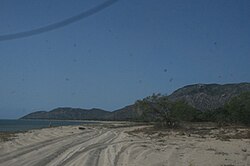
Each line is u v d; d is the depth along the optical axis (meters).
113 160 22.86
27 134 46.69
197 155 27.47
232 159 25.75
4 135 43.94
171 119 74.44
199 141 41.81
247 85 162.88
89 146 32.25
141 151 29.09
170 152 29.05
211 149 32.28
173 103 76.38
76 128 71.44
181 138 47.09
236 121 86.19
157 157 25.48
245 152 30.66
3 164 20.08
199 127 75.88
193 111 93.75
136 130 67.81
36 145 31.47
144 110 75.19
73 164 20.72
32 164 20.30
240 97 87.19
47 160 22.05
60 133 51.91
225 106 99.00
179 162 23.30
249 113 84.50
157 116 75.25
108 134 54.06
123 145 34.12
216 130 64.88
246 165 23.11
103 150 28.95
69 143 34.88
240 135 50.62
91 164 20.97
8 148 28.19
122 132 60.97
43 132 53.00
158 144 36.69
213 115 105.50
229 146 35.56
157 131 63.62
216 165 22.72
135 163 22.06
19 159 22.14
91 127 82.12
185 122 83.50
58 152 26.52
